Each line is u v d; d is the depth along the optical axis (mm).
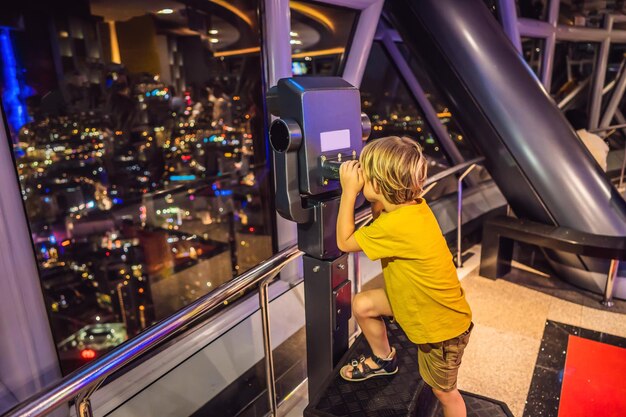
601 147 4859
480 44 3166
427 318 1354
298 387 2154
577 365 2248
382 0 2951
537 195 3197
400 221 1276
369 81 4637
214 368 2082
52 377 1627
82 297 20141
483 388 2104
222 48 2744
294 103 1272
